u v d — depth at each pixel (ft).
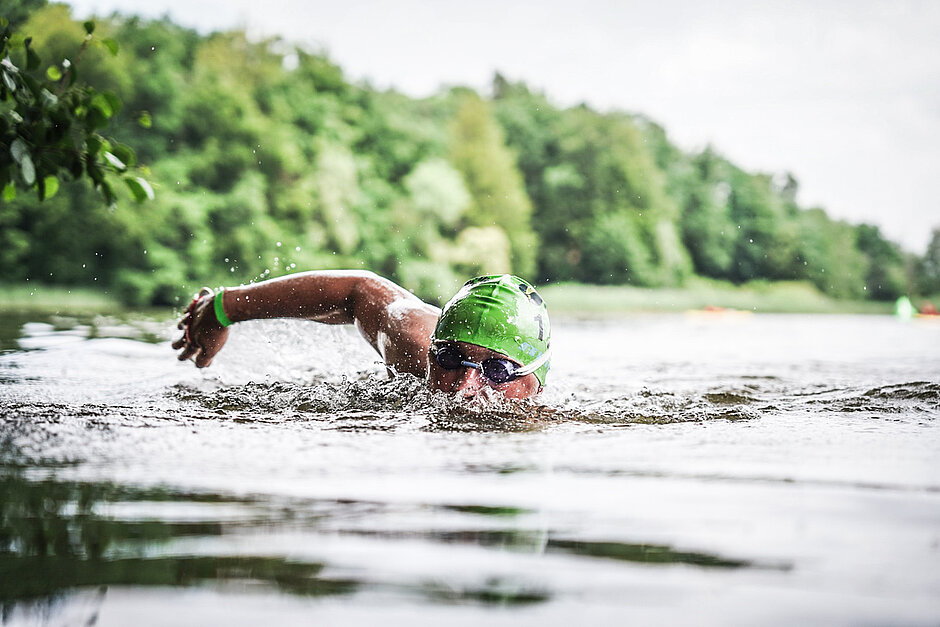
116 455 6.72
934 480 6.08
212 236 96.68
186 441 7.30
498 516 5.04
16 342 19.61
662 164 197.36
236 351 13.52
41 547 4.36
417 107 171.53
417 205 129.90
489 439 7.64
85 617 3.48
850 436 8.04
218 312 11.69
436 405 9.26
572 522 4.93
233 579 3.91
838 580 3.94
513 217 148.97
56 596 3.69
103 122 11.02
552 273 161.99
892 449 7.36
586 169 171.73
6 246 76.74
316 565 4.13
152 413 8.71
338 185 117.70
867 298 201.36
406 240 126.52
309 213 110.52
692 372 16.01
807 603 3.65
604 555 4.31
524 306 9.73
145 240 83.76
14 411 8.62
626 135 177.88
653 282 167.53
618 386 12.56
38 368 13.71
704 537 4.65
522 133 173.58
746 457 6.94
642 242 168.86
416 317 10.80
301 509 5.15
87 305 56.75
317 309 11.68
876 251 206.69
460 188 133.90
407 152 135.64
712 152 206.28
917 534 4.71
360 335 11.59
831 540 4.58
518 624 3.41
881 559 4.27
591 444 7.48
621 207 170.09
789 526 4.86
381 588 3.80
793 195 209.15
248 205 100.58
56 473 6.06
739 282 192.24
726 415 9.36
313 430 7.93
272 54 126.82
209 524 4.79
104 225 80.43
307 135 121.70
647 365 17.84
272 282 11.79
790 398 11.02
